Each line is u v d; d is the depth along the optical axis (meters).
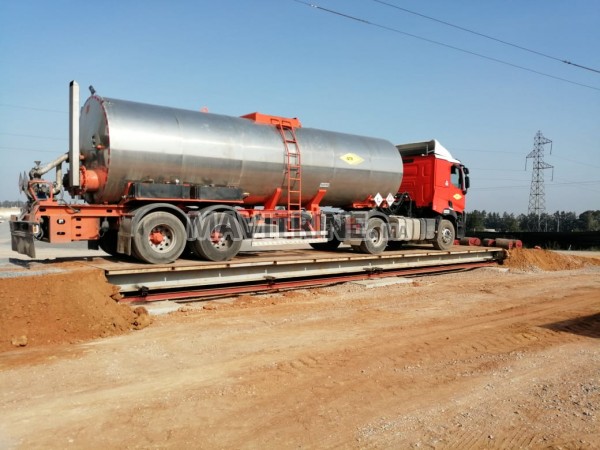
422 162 17.45
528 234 34.88
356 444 4.30
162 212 10.36
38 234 9.97
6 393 5.30
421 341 7.55
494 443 4.31
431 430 4.57
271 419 4.77
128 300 9.52
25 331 7.04
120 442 4.27
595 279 15.23
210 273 10.68
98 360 6.41
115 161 9.95
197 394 5.34
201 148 10.95
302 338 7.65
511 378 5.97
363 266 14.01
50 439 4.29
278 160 12.33
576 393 5.50
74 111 10.22
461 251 17.05
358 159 14.22
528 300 11.29
